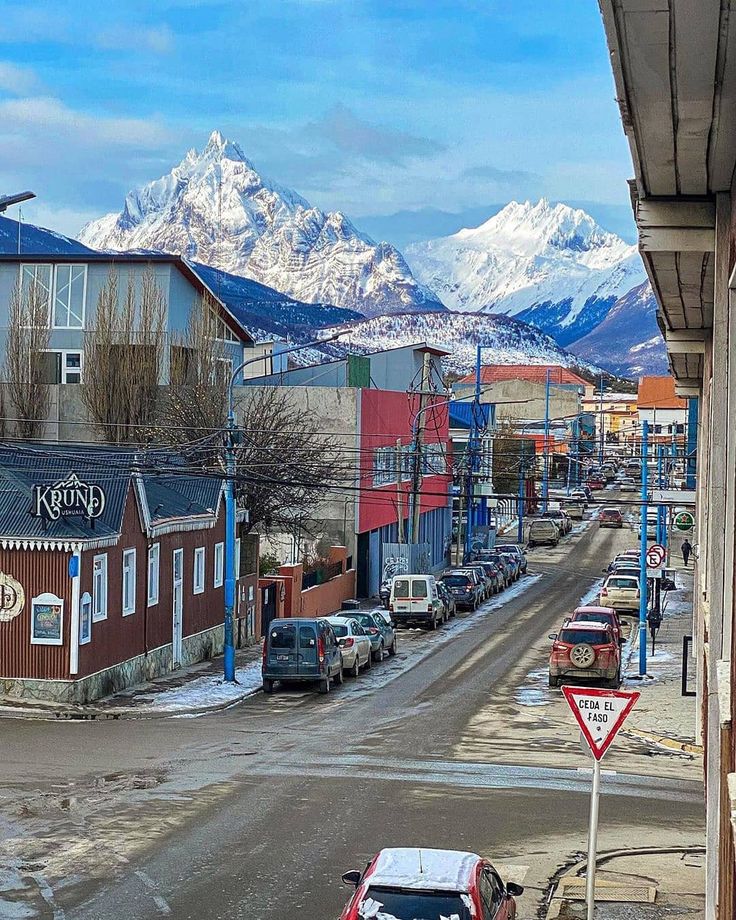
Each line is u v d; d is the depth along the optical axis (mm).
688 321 20781
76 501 32156
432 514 78812
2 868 17781
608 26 7617
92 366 55469
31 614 31953
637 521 113688
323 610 54938
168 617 38469
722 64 8305
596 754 14117
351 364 71938
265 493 53875
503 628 51812
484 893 12719
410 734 29484
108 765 25016
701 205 13617
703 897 17297
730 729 11094
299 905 16344
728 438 13531
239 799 22250
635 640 48156
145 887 17016
